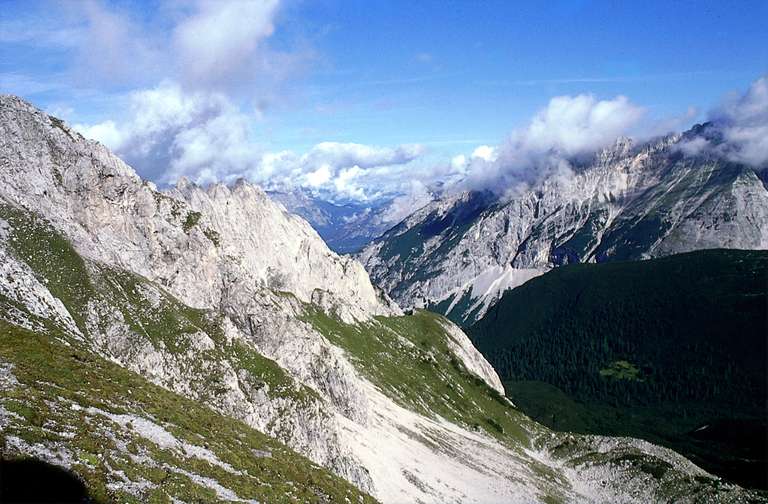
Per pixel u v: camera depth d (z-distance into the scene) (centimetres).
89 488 3550
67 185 12062
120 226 12812
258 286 15200
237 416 9738
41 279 9362
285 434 10306
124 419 4941
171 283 13225
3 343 5359
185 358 10131
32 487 3275
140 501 3744
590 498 18462
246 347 11706
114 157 14638
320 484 6294
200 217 15475
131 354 9394
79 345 7550
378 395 18750
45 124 12425
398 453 13775
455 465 15475
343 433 11781
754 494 19150
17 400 4162
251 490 4894
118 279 10838
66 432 4078
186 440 5244
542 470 19888
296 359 14038
